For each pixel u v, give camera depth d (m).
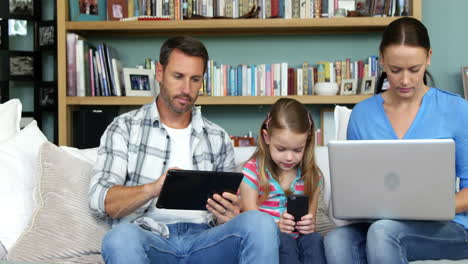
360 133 1.71
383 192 1.38
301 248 1.52
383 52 1.56
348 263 1.44
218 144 1.78
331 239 1.48
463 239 1.46
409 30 1.51
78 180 1.69
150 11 3.21
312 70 3.22
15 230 1.58
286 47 3.41
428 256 1.46
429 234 1.43
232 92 3.22
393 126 1.66
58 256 1.51
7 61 3.20
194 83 1.66
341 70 3.22
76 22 3.12
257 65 3.26
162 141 1.68
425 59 1.53
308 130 1.69
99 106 3.30
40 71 3.29
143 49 3.44
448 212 1.36
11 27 3.32
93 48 3.31
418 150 1.34
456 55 3.39
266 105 3.39
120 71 3.29
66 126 3.12
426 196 1.36
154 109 1.70
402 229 1.39
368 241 1.38
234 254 1.41
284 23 3.06
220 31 3.32
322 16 3.16
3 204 1.60
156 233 1.52
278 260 1.34
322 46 3.40
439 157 1.33
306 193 1.74
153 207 1.63
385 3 3.12
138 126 1.68
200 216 1.67
